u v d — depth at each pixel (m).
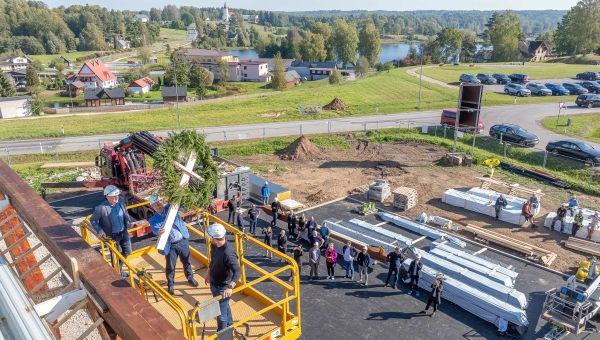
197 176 6.03
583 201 25.22
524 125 43.22
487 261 17.56
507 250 19.62
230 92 108.94
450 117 42.38
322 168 32.00
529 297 16.02
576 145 32.38
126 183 22.45
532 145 36.19
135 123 52.22
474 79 68.44
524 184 28.17
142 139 21.30
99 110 81.38
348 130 42.91
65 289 5.00
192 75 110.12
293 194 26.70
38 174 31.36
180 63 119.75
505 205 22.69
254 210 20.69
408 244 18.94
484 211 23.39
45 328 4.30
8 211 8.43
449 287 15.57
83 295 4.84
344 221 22.55
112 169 22.81
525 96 57.72
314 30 152.38
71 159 37.19
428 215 23.45
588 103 50.59
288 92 72.50
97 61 129.88
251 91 112.12
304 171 31.34
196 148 5.98
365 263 16.53
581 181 29.48
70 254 5.24
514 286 16.69
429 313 15.04
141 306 4.30
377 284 16.89
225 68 126.19
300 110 52.94
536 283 16.91
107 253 16.97
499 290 15.13
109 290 4.57
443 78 76.38
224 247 5.47
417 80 74.81
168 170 5.73
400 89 68.31
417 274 15.94
